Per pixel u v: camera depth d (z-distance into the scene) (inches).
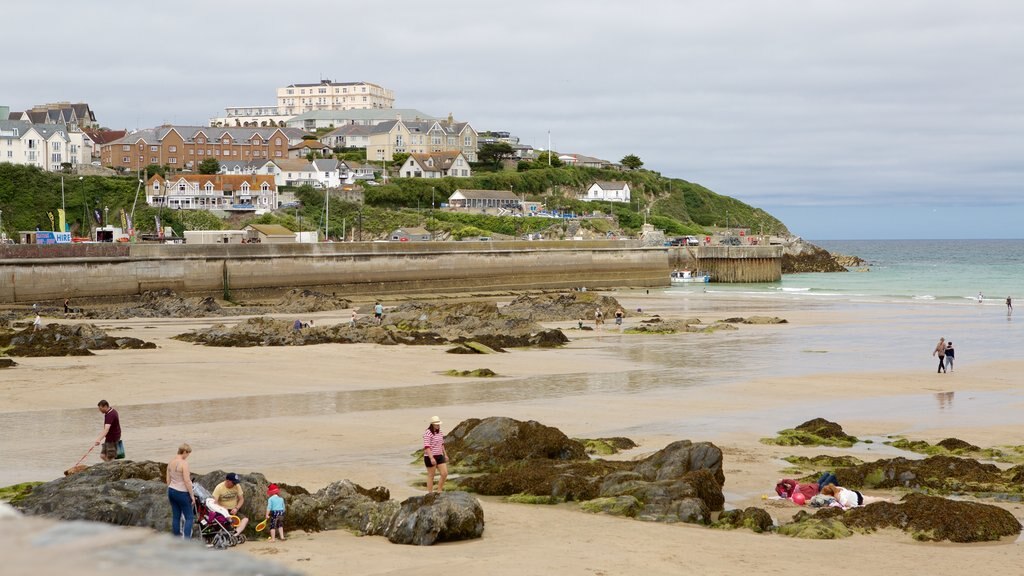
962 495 1005.2
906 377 2011.6
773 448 1264.8
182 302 3649.1
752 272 6230.3
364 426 1382.9
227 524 724.7
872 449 1274.6
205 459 1146.7
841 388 1846.7
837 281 6215.6
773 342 2719.0
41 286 3555.6
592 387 1833.2
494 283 5128.0
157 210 6058.1
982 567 712.4
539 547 735.1
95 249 3713.1
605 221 7608.3
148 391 1686.8
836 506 911.7
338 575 642.8
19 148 6968.5
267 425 1381.6
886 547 771.4
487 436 1157.7
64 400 1573.6
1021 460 1206.9
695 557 712.4
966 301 4333.2
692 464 1002.7
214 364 2065.7
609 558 697.6
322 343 2534.5
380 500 869.2
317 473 1067.3
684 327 3019.2
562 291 5182.1
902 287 5467.5
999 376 2033.7
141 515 739.4
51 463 1107.9
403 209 7170.3
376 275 4645.7
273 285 4266.7
